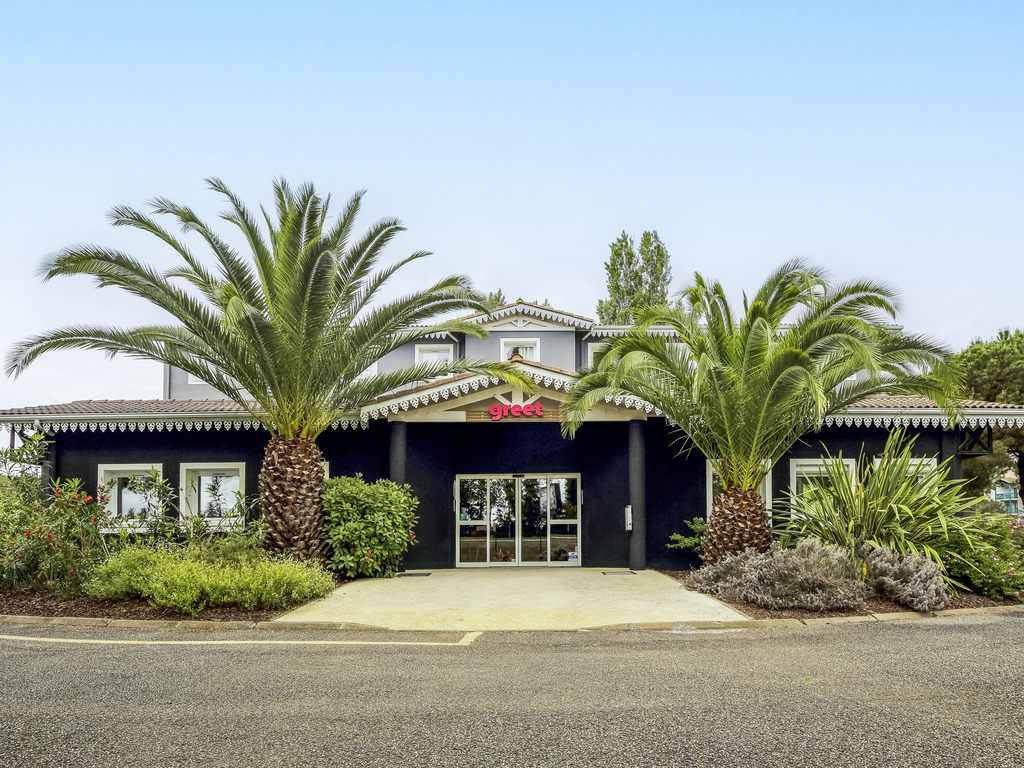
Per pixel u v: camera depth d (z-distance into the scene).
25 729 5.69
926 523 12.62
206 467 17.62
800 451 17.06
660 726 5.64
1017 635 9.25
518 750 5.16
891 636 9.23
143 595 11.49
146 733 5.58
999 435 29.08
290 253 13.64
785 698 6.35
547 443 18.05
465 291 14.35
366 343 14.41
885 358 12.68
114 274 12.69
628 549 17.14
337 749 5.21
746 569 12.21
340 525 14.82
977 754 5.06
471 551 17.95
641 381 14.32
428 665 7.72
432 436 17.62
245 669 7.61
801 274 13.03
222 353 13.80
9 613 11.28
